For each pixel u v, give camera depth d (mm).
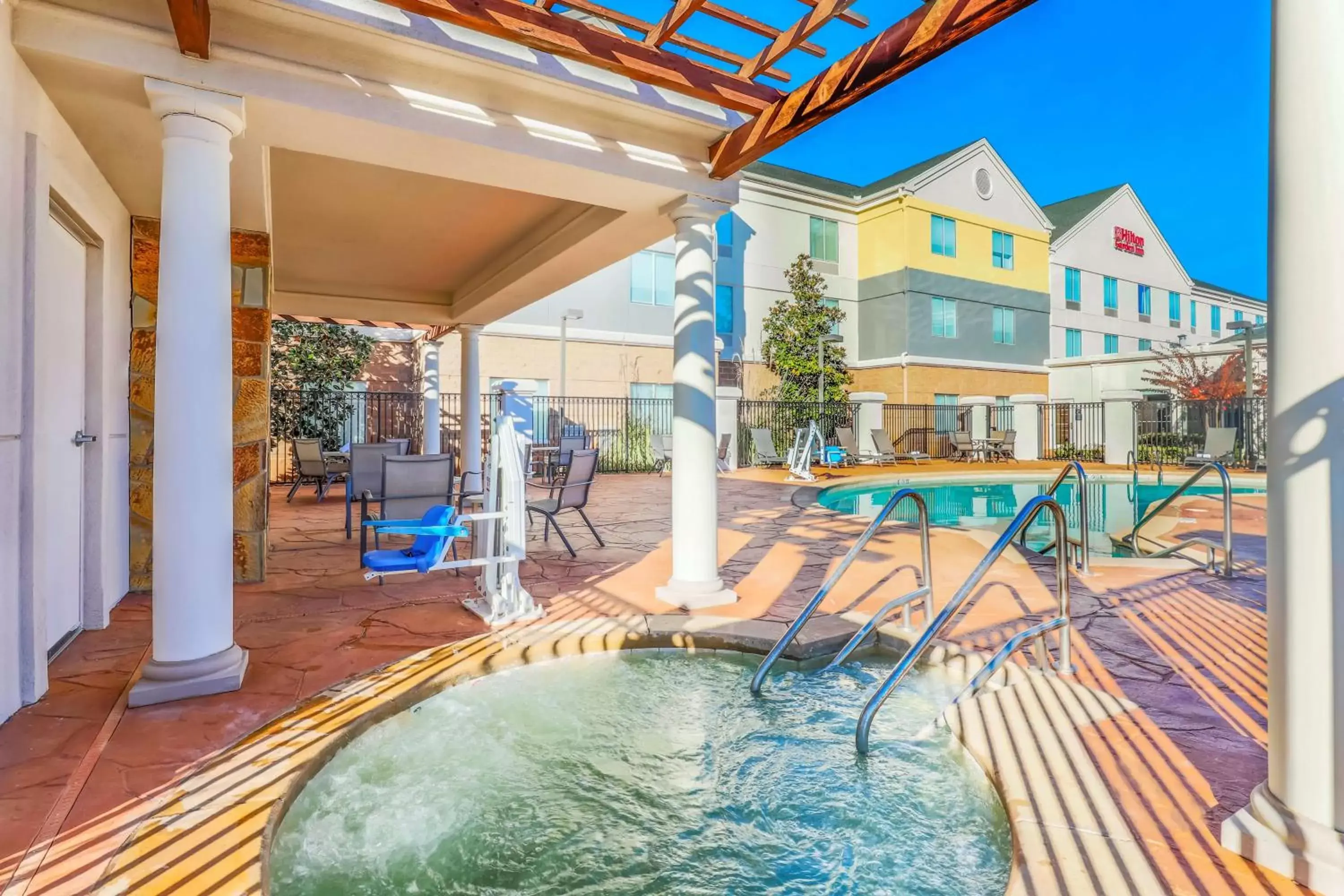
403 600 4582
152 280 4711
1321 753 1688
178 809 2043
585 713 3113
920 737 2826
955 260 21219
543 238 6641
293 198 5938
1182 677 3143
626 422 16781
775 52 3523
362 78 3350
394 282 9539
